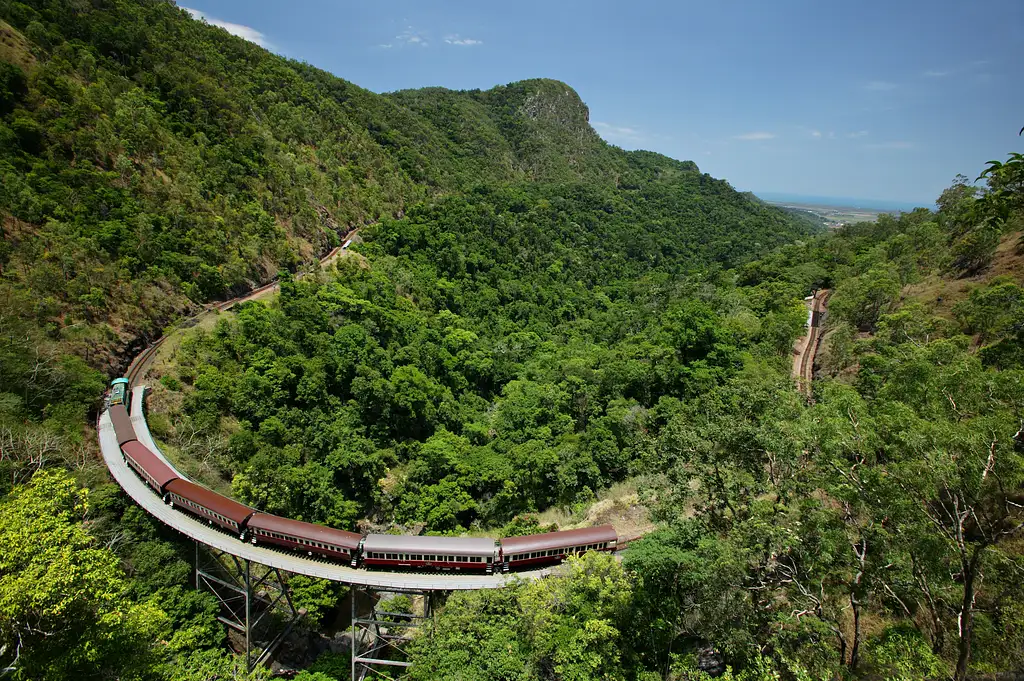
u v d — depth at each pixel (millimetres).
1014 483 20359
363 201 136875
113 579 25500
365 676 41781
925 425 22250
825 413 27578
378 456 65375
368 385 71250
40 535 23672
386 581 38312
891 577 23078
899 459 23219
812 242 160000
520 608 34281
